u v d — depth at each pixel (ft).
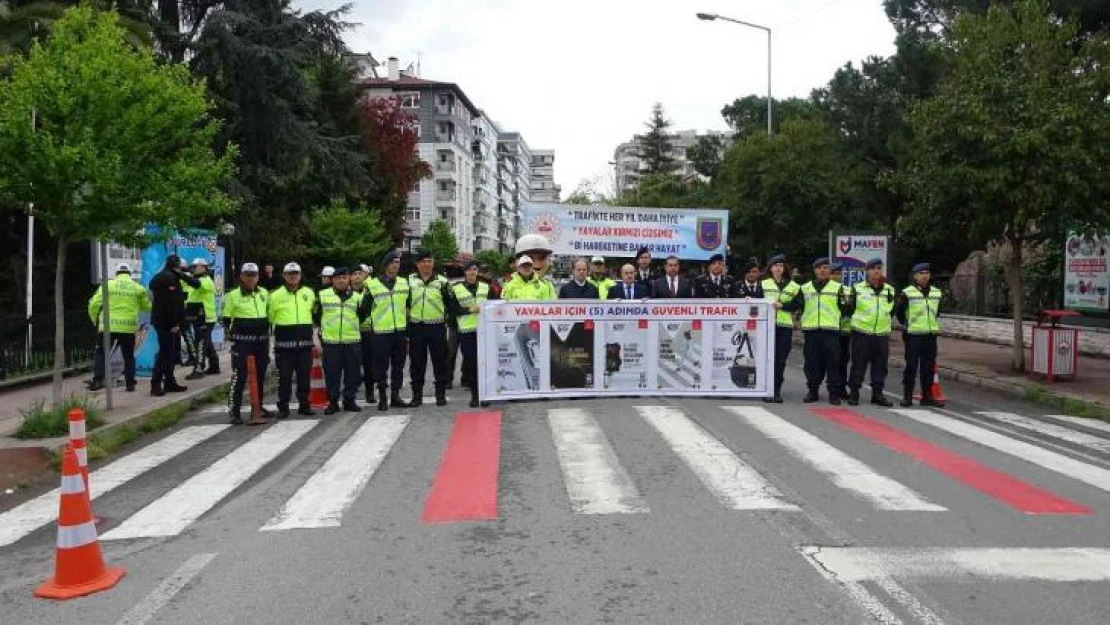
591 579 16.57
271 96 87.51
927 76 95.35
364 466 26.58
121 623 14.92
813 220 87.45
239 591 16.24
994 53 45.91
